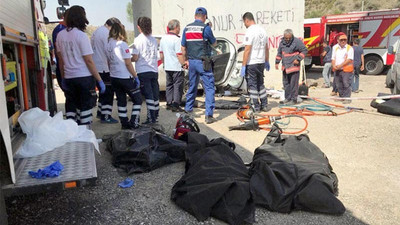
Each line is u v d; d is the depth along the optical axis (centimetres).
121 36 533
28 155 305
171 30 680
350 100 816
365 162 430
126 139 424
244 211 297
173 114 696
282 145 392
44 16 622
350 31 1716
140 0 1038
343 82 813
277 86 1061
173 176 390
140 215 309
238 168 337
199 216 297
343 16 1700
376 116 673
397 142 506
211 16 1057
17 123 361
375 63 1614
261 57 685
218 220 299
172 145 425
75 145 334
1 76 237
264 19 1043
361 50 1012
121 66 532
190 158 378
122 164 409
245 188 306
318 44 1783
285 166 327
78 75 467
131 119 557
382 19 1569
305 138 408
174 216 306
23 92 417
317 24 1778
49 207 325
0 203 229
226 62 866
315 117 668
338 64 814
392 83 1076
